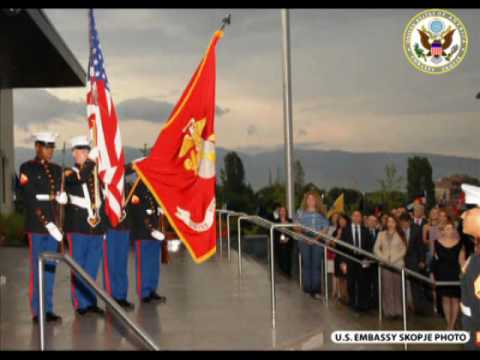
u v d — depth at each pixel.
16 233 19.34
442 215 9.74
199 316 8.73
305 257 10.97
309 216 11.30
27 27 8.97
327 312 9.35
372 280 10.33
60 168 8.39
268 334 7.81
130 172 9.66
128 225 9.38
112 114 8.64
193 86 8.44
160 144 8.31
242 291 10.65
